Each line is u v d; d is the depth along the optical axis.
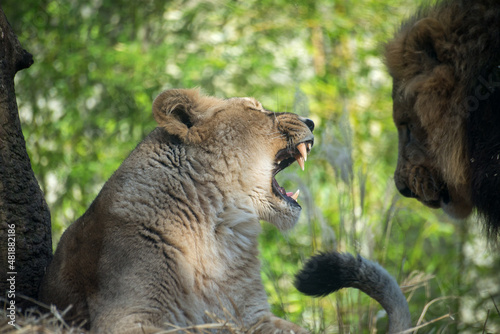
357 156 12.30
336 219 10.75
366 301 9.38
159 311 6.06
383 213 10.06
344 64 13.77
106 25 13.78
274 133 7.05
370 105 13.31
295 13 13.75
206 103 6.98
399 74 7.41
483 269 11.30
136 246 6.23
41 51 13.19
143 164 6.61
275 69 13.16
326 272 6.91
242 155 6.82
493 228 7.00
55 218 11.87
